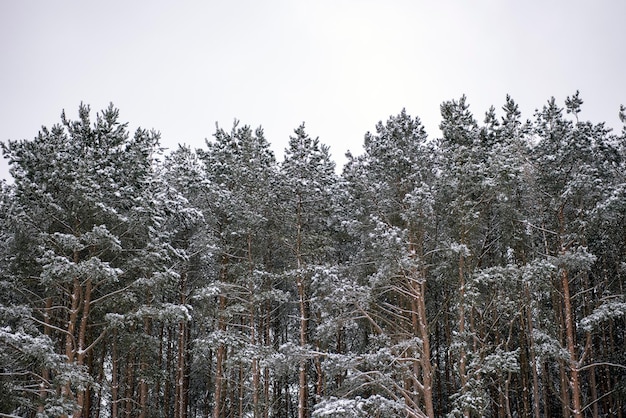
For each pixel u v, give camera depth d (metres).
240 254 23.83
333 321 19.53
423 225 20.34
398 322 22.80
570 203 20.59
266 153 25.97
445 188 20.53
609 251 23.08
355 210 22.70
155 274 19.02
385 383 19.03
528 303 20.78
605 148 21.88
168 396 27.69
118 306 20.61
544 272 18.30
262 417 23.38
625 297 19.64
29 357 16.59
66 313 21.36
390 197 21.80
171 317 19.16
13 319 17.95
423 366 19.36
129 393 22.89
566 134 20.81
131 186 20.69
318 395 21.75
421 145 22.69
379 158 22.64
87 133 21.47
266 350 20.62
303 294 22.34
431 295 24.69
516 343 25.03
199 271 25.34
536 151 21.52
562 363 20.64
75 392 20.66
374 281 19.05
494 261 23.56
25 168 19.23
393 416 16.80
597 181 19.09
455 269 20.86
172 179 24.89
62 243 18.05
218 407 21.70
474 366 18.55
